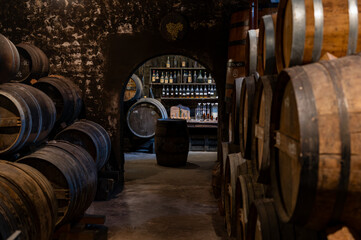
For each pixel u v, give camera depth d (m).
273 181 1.74
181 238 3.37
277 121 1.74
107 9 5.39
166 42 5.43
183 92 8.91
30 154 3.09
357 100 1.27
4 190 2.13
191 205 4.36
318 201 1.30
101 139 4.73
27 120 3.24
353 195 1.26
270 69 2.37
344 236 1.32
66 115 4.82
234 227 2.91
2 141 3.25
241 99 2.71
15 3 5.44
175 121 6.60
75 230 3.23
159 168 6.55
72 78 5.47
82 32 5.42
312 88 1.33
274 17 2.43
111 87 5.45
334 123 1.26
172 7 5.39
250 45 3.04
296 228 1.76
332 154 1.25
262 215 1.85
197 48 5.44
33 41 5.46
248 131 2.48
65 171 3.01
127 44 5.43
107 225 3.68
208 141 8.56
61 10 5.41
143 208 4.24
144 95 9.13
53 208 2.56
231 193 2.92
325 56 1.69
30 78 4.97
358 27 1.69
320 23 1.70
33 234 2.22
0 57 3.59
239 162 2.97
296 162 1.44
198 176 5.91
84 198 3.25
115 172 5.15
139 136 8.20
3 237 1.82
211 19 5.40
